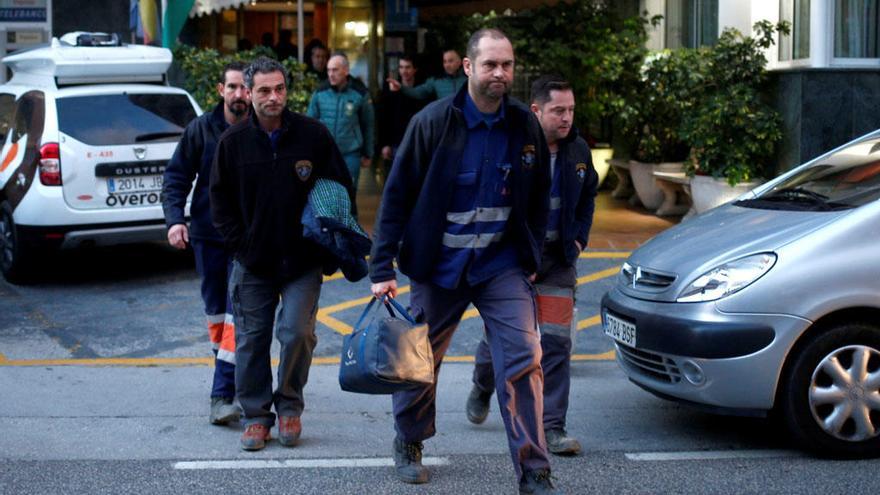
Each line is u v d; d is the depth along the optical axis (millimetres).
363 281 11078
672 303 6285
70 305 10258
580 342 9039
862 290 6039
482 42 5152
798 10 12836
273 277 6285
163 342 9047
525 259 5441
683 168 13844
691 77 13023
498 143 5320
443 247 5402
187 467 6180
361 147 12484
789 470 6059
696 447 6512
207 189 6941
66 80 11094
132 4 15000
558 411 6367
